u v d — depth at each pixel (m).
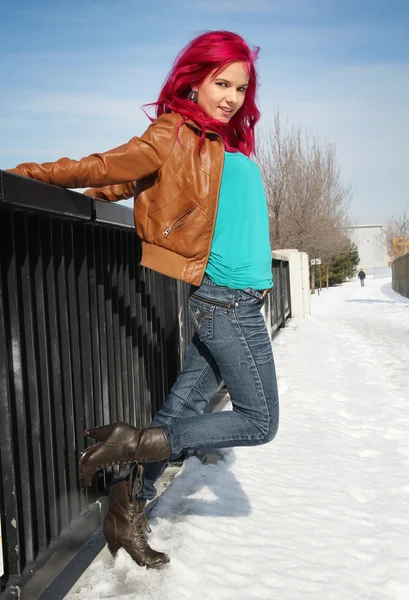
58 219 2.19
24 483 1.90
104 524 2.17
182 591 2.07
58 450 2.16
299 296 16.47
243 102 2.18
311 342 10.80
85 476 2.00
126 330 2.99
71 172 1.88
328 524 2.90
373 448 4.35
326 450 4.18
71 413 2.25
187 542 2.44
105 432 2.01
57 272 2.21
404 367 8.20
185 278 1.96
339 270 63.88
